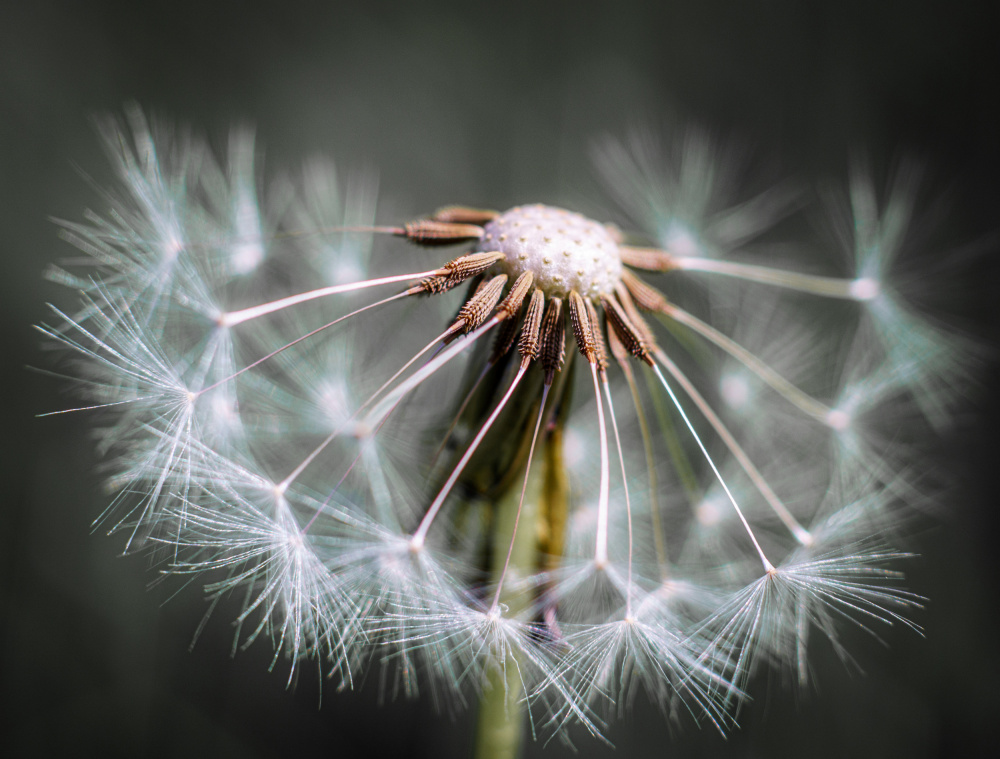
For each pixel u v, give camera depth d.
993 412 0.13
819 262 0.13
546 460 0.09
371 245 0.11
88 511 0.12
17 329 0.12
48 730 0.12
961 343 0.12
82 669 0.12
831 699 0.12
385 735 0.12
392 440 0.10
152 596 0.12
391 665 0.12
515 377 0.09
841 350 0.13
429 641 0.09
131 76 0.13
